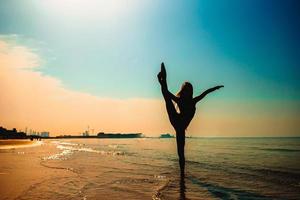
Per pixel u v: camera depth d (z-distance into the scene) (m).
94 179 10.11
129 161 18.55
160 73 8.17
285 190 8.62
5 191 7.93
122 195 7.44
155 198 7.12
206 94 8.24
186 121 8.41
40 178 10.39
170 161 18.58
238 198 7.36
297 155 28.67
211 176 11.48
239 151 36.97
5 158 21.61
